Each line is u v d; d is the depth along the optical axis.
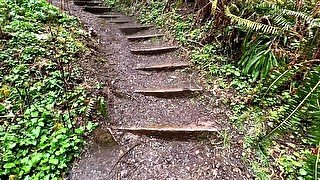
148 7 7.62
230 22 4.48
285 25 3.69
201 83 4.20
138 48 5.57
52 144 2.80
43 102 3.33
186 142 3.18
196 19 5.77
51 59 4.07
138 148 3.05
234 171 2.80
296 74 3.57
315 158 2.29
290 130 3.22
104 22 7.00
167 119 3.54
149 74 4.68
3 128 2.97
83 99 3.43
